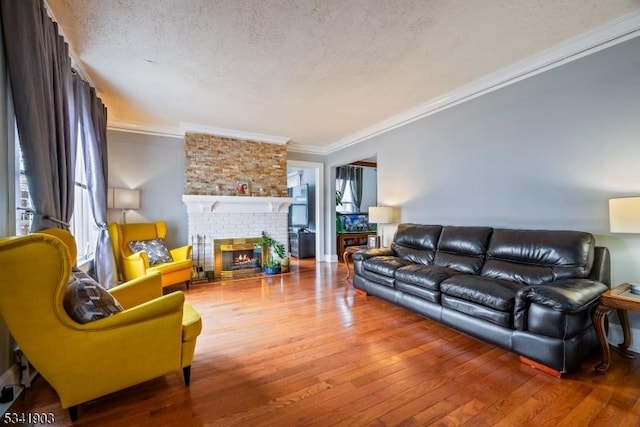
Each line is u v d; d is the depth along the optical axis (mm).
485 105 3264
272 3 1975
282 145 5578
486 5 2021
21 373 1721
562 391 1715
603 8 2072
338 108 3988
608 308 1903
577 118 2543
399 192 4461
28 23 1695
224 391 1730
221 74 2979
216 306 3332
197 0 1942
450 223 3691
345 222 7301
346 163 5887
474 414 1525
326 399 1654
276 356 2156
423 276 2795
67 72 2289
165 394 1696
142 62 2732
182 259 4215
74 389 1428
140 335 1563
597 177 2432
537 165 2822
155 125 4625
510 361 2078
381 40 2420
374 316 2996
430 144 3941
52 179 1928
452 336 2504
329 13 2078
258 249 5367
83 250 3191
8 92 1657
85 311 1479
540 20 2197
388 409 1570
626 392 1697
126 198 4133
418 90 3424
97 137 3225
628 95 2264
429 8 2039
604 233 2393
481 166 3320
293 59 2705
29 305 1323
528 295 1981
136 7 2000
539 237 2525
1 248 1270
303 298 3641
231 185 5070
